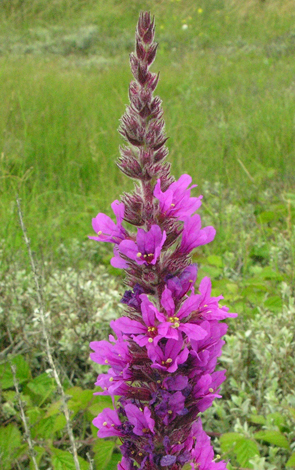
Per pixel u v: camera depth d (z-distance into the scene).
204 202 0.55
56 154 0.66
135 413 0.14
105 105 0.88
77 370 0.31
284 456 0.24
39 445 0.24
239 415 0.26
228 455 0.24
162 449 0.14
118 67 1.41
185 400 0.14
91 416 0.25
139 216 0.15
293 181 0.58
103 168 0.61
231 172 0.61
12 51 1.72
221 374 0.15
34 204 0.50
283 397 0.28
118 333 0.15
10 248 0.41
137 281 0.15
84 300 0.35
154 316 0.14
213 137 0.74
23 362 0.29
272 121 0.75
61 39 1.87
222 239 0.46
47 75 1.15
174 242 0.15
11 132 0.70
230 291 0.35
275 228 0.48
